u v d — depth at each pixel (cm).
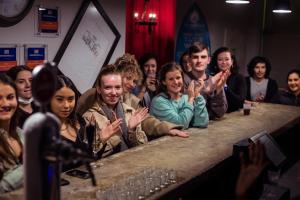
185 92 341
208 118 312
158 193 171
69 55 407
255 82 508
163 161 217
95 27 435
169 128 278
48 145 85
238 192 129
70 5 402
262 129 307
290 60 873
